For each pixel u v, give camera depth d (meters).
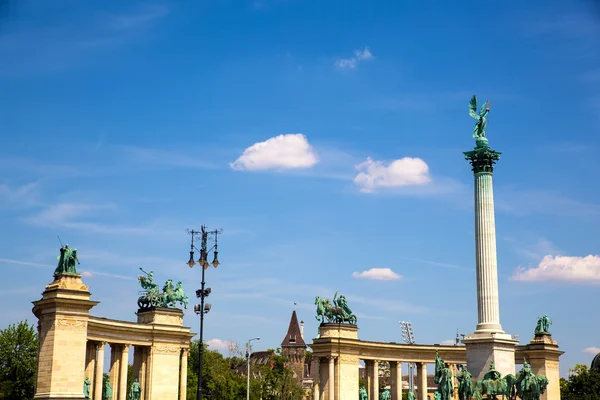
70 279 101.00
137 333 122.44
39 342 101.12
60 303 99.19
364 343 137.88
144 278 129.38
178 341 127.44
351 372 136.38
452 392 106.00
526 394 99.69
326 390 135.25
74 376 99.12
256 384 190.12
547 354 143.12
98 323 113.31
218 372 182.25
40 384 99.31
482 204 107.50
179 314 128.50
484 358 103.25
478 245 107.06
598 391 168.62
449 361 144.00
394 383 141.12
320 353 136.50
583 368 177.75
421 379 142.75
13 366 139.62
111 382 119.81
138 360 125.88
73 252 102.44
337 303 140.25
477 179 108.38
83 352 100.44
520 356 145.62
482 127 110.44
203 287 82.00
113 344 120.44
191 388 166.00
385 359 140.75
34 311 104.25
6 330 142.50
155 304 127.44
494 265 106.56
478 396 99.81
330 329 137.38
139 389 118.38
